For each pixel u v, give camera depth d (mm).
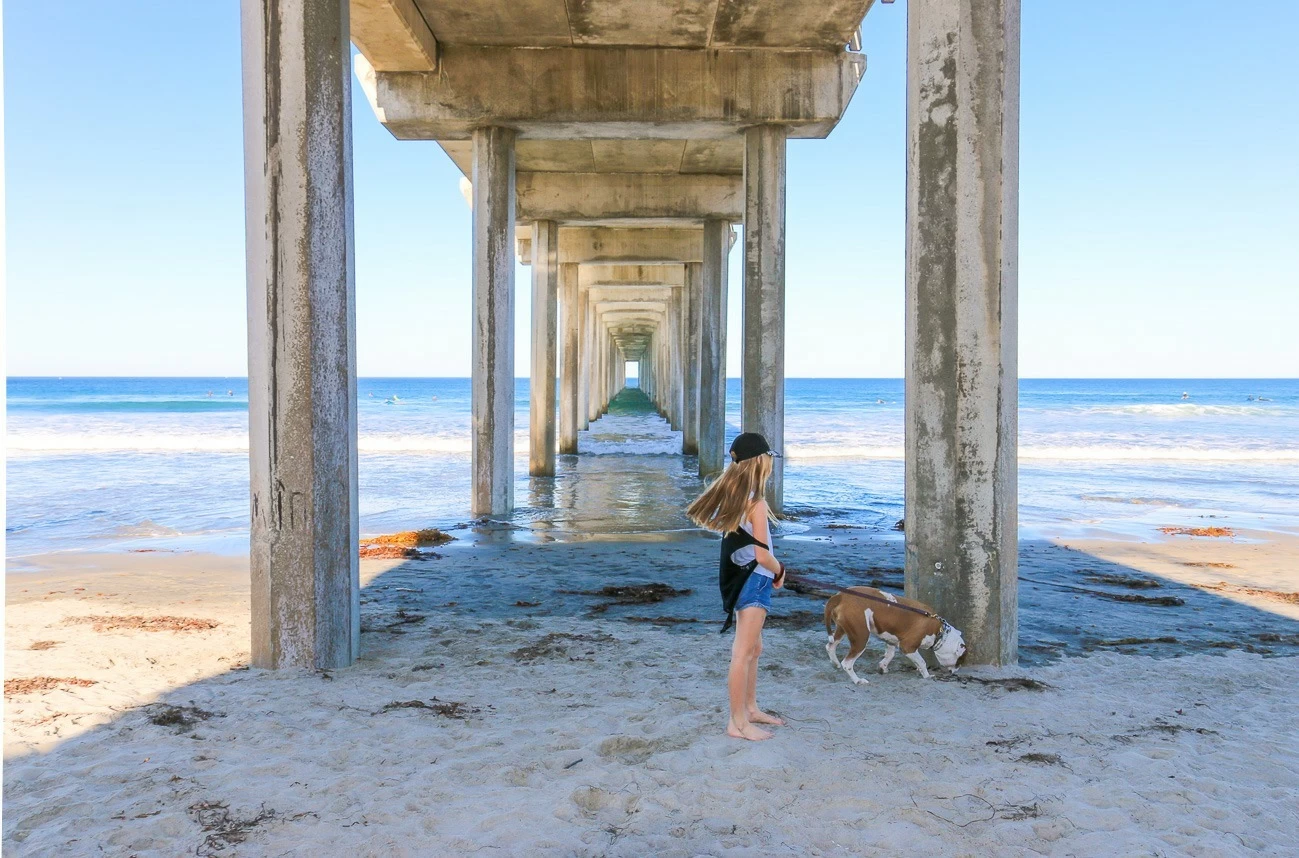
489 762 4398
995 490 6012
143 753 4465
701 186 20781
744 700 4742
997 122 5844
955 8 5816
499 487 14633
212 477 20734
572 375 27953
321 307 5848
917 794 4062
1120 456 28469
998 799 4023
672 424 39344
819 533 12703
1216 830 3766
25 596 8320
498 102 13570
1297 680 5980
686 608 8023
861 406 75188
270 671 5902
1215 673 6090
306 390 5812
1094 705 5367
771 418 14055
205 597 8336
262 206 5777
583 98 13586
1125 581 9477
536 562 10344
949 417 6031
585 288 35750
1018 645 6797
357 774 4238
